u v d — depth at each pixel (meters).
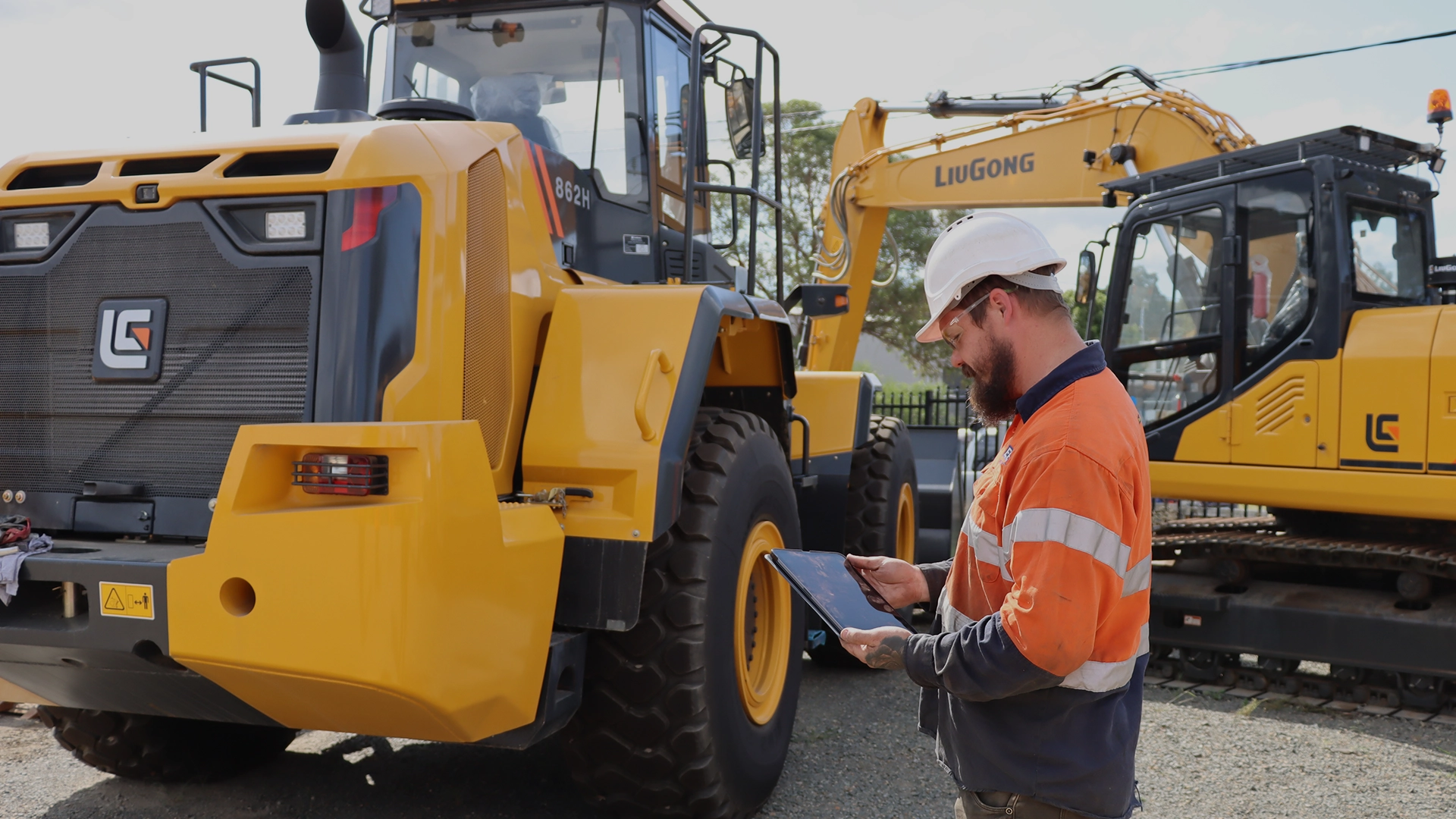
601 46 4.09
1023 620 1.59
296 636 2.11
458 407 2.71
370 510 2.10
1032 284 1.78
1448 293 5.61
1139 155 7.60
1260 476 5.36
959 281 1.78
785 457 3.79
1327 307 5.18
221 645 2.16
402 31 4.29
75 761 3.85
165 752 3.50
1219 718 4.88
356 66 3.48
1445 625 4.84
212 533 2.17
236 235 2.68
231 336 2.67
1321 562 5.29
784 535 3.68
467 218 2.81
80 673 2.53
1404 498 4.93
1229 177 5.59
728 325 3.54
